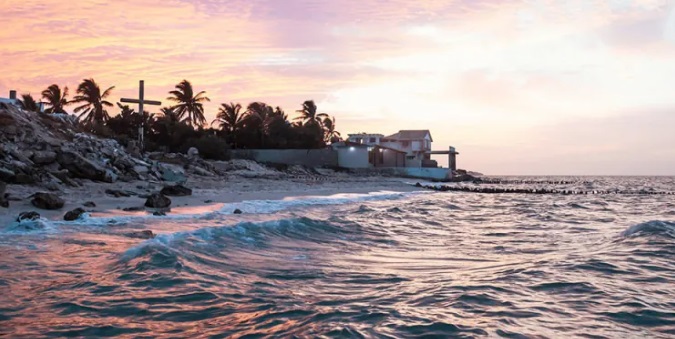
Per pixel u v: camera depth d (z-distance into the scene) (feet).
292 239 48.29
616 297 26.35
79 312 22.85
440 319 22.04
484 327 21.06
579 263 35.76
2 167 75.61
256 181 146.72
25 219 49.42
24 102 198.59
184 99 236.43
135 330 20.65
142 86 196.44
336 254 41.42
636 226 55.06
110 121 194.18
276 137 233.35
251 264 35.22
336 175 209.97
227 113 234.99
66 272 30.22
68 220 53.21
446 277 31.86
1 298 24.68
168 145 202.39
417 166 267.18
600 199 151.64
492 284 29.22
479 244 49.52
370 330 20.40
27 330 20.39
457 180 275.80
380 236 54.13
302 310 23.61
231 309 23.76
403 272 33.86
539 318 22.54
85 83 217.77
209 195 96.58
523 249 45.98
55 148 97.45
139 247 36.32
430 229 63.41
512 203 123.03
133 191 87.92
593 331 20.89
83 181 92.02
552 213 93.61
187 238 41.47
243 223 50.65
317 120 300.40
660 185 332.39
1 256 34.55
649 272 32.78
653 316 23.07
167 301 24.86
